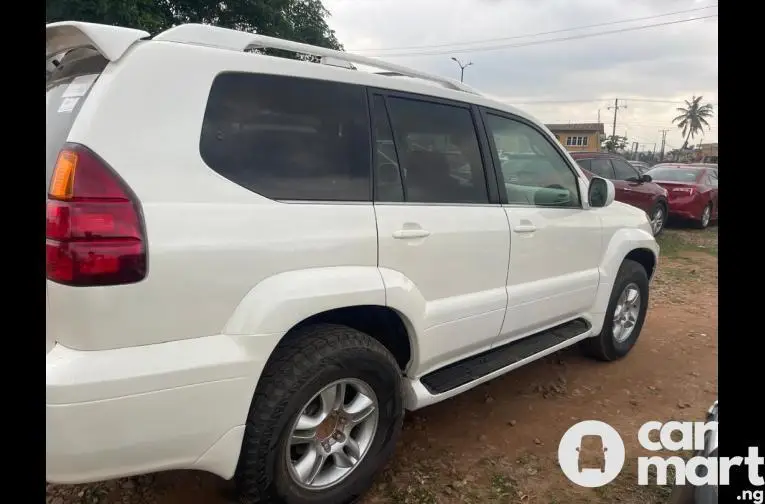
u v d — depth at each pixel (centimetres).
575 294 381
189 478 269
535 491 274
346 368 229
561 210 368
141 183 183
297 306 212
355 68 268
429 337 273
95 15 841
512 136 343
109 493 257
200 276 191
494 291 314
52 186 175
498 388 393
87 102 184
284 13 1475
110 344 177
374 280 242
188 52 201
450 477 281
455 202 293
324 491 235
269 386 213
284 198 220
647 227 466
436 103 291
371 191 252
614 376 424
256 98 218
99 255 173
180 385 187
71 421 170
